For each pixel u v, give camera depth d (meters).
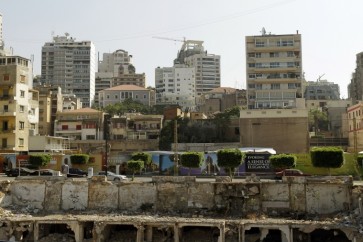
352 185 51.19
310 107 187.25
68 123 134.38
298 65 138.50
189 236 50.06
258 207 53.25
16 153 92.44
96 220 49.16
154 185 56.12
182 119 133.00
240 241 46.28
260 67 139.88
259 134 110.12
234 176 73.81
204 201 54.47
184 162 68.50
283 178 53.56
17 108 101.00
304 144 107.94
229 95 199.50
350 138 124.94
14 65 101.75
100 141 126.62
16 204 58.25
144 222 48.44
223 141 128.75
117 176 69.38
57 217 51.75
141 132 134.12
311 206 52.06
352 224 45.97
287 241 46.09
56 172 74.88
